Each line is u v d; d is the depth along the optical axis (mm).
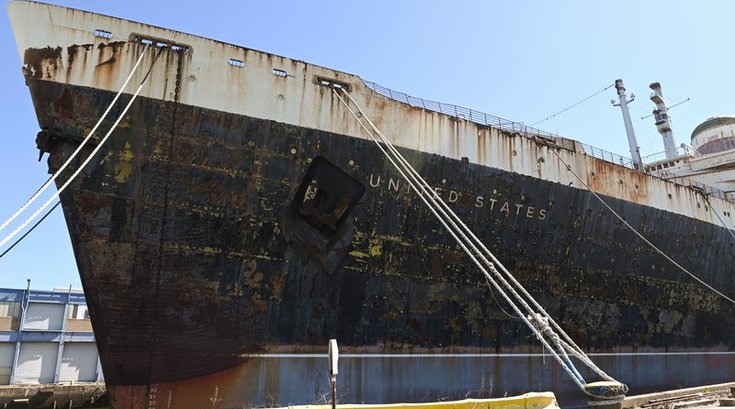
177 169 9891
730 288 21203
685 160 26750
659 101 29469
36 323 26828
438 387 12359
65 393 24078
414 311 12359
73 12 9547
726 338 20766
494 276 13703
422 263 12484
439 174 12680
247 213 10477
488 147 13688
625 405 13711
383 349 11836
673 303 18734
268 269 10633
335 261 11289
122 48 9766
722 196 21531
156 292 9617
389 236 11992
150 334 9508
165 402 9461
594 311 16156
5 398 22953
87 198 9250
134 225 9547
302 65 11367
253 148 10531
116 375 9211
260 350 10406
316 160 11164
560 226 15031
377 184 11805
